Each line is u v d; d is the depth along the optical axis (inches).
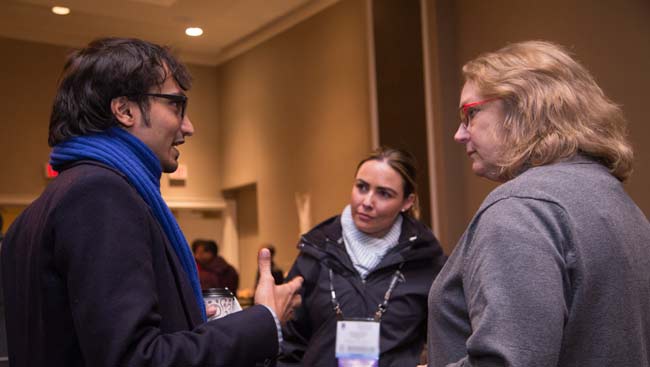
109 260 41.3
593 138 45.8
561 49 49.7
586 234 42.0
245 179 325.1
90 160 47.0
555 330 38.5
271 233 305.0
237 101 331.3
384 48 226.4
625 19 166.4
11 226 50.7
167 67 50.3
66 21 287.1
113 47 49.5
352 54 253.1
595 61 173.8
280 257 298.0
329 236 87.4
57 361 43.5
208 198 342.3
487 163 48.9
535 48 49.0
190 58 341.4
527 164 46.9
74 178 44.2
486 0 203.6
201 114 343.9
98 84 48.4
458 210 206.8
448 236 203.9
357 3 251.8
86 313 40.4
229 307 54.3
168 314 45.3
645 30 161.9
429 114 209.8
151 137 49.4
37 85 299.6
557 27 183.2
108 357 39.3
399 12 221.6
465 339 45.2
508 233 41.1
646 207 160.7
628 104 165.6
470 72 50.1
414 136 214.5
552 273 39.7
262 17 290.4
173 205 331.9
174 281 47.0
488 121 48.2
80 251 41.5
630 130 165.2
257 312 46.6
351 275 84.0
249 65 321.4
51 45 303.6
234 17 289.0
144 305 41.0
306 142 280.2
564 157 46.0
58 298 43.4
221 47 333.7
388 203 83.5
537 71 47.1
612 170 47.5
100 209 42.6
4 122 292.2
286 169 293.9
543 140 45.8
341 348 58.3
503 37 198.5
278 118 299.3
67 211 42.7
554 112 46.1
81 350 43.6
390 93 223.3
